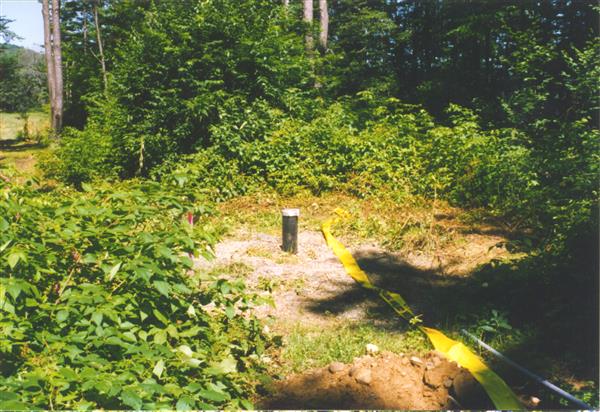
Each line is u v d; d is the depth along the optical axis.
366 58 26.95
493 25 18.09
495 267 6.46
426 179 10.84
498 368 4.53
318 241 8.70
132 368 2.82
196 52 13.55
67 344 2.80
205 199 4.21
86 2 33.28
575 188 7.62
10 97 43.31
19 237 3.13
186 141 13.29
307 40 19.98
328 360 4.68
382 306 6.06
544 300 5.75
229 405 3.17
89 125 15.45
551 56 11.80
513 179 9.97
